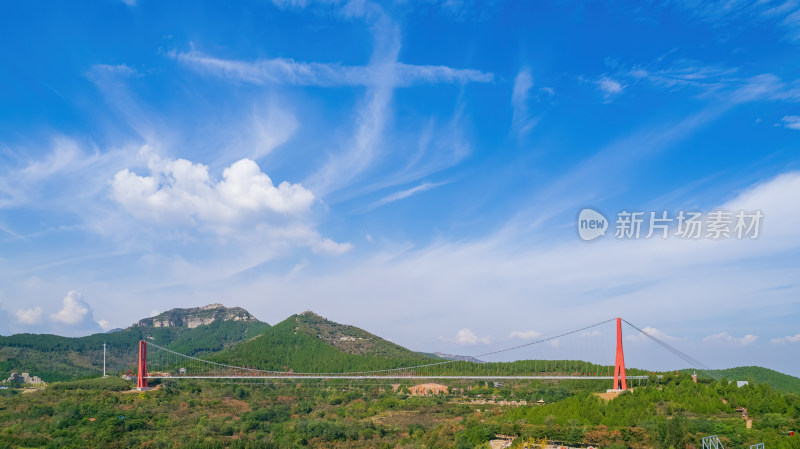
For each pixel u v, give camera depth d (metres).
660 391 168.12
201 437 175.75
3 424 173.75
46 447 157.38
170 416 197.50
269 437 186.88
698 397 157.88
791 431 131.25
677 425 131.75
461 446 151.50
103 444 161.50
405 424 196.00
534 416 162.50
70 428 174.25
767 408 146.75
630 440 135.50
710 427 137.25
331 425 189.00
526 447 143.75
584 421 151.50
